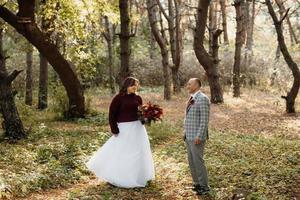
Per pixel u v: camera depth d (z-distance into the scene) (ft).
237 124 53.31
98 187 27.66
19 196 25.52
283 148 37.24
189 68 106.63
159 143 41.52
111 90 92.48
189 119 25.54
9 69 97.81
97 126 51.11
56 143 36.88
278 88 91.45
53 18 57.31
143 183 27.84
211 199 25.20
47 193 26.53
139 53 124.36
